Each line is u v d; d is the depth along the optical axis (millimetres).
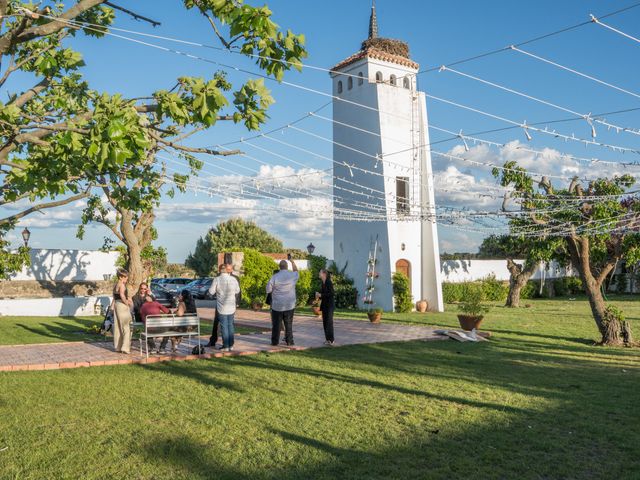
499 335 15414
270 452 5301
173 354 10867
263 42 4973
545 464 5031
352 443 5574
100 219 15047
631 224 13359
